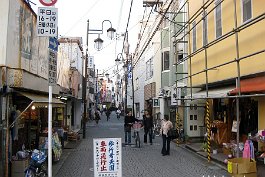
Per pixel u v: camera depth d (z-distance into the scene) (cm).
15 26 1010
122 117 6694
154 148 1906
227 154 1481
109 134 2875
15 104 1184
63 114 2212
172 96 2019
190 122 2116
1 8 940
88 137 2592
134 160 1493
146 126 2106
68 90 2378
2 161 936
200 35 1681
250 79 1211
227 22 1348
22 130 1259
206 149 1644
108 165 805
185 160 1486
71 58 3119
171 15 2545
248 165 966
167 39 2817
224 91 1291
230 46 1316
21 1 1065
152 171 1241
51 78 834
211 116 1902
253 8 1141
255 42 1125
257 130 1330
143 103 4162
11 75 947
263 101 1266
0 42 930
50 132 707
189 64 1808
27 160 1023
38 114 1471
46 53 1448
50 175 696
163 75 2828
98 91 8212
